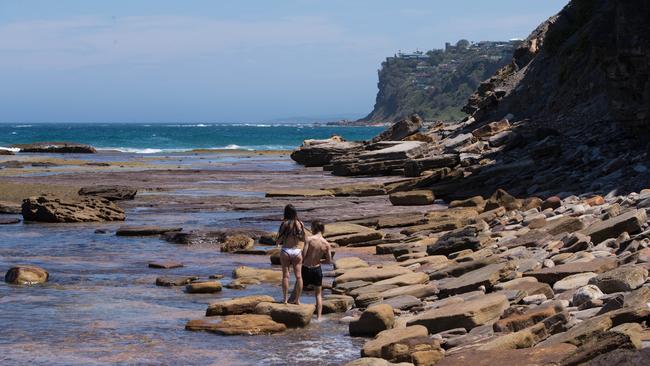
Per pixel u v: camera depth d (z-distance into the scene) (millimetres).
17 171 49469
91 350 10461
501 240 17922
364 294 13594
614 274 10789
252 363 9867
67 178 44250
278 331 11578
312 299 14023
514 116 48625
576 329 8633
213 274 16906
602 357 7141
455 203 27172
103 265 18125
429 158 41281
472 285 12883
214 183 42281
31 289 14992
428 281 14617
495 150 41031
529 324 9695
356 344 10805
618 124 31984
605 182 24797
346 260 17312
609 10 30078
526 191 28266
